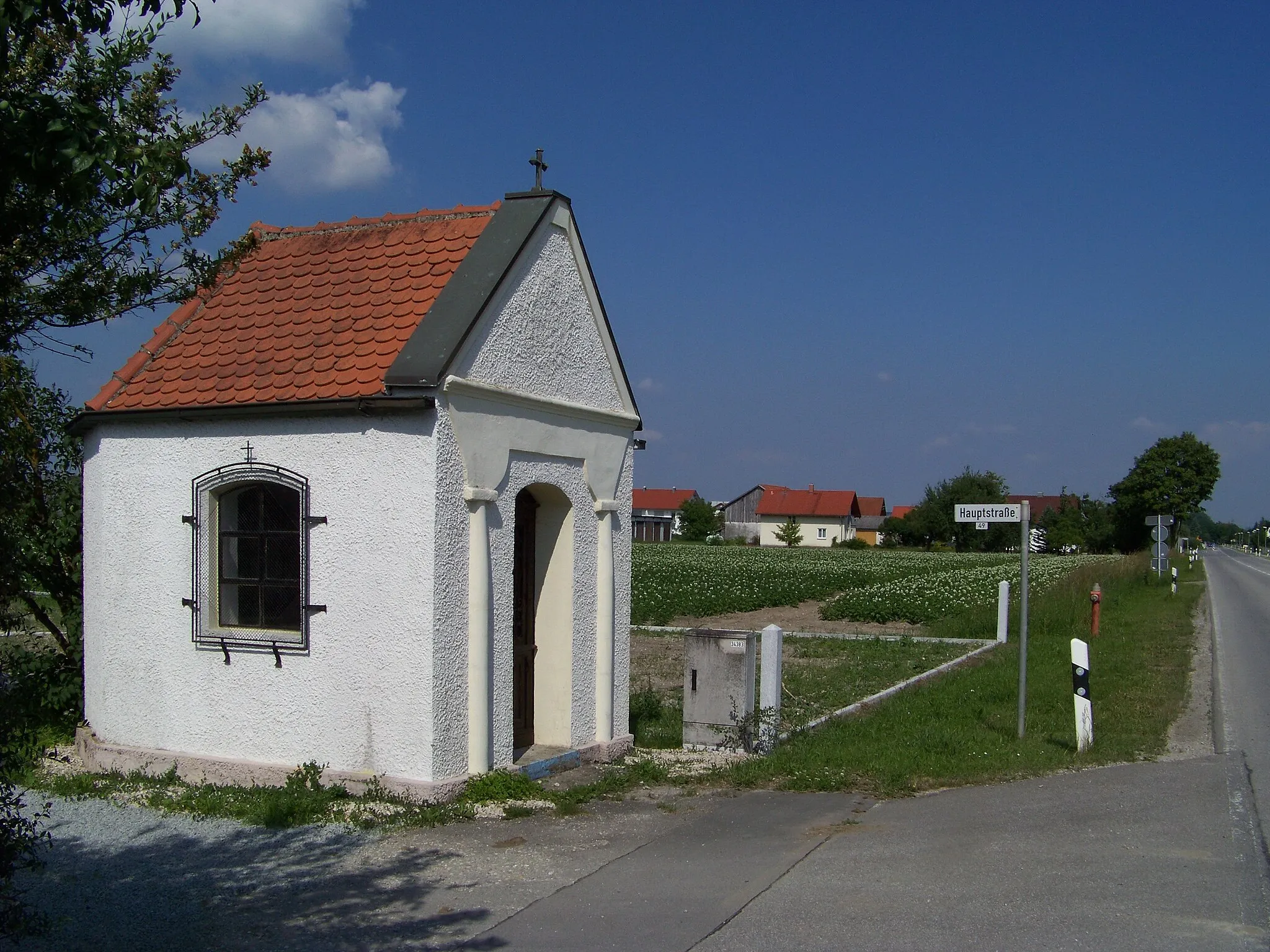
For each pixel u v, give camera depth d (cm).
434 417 776
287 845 698
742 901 589
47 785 844
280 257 970
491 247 866
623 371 1016
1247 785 855
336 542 809
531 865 658
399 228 942
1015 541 9294
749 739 1020
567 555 945
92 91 557
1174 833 714
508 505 853
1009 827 736
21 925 478
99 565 914
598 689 974
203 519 864
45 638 1156
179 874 642
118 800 806
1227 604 3306
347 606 805
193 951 524
